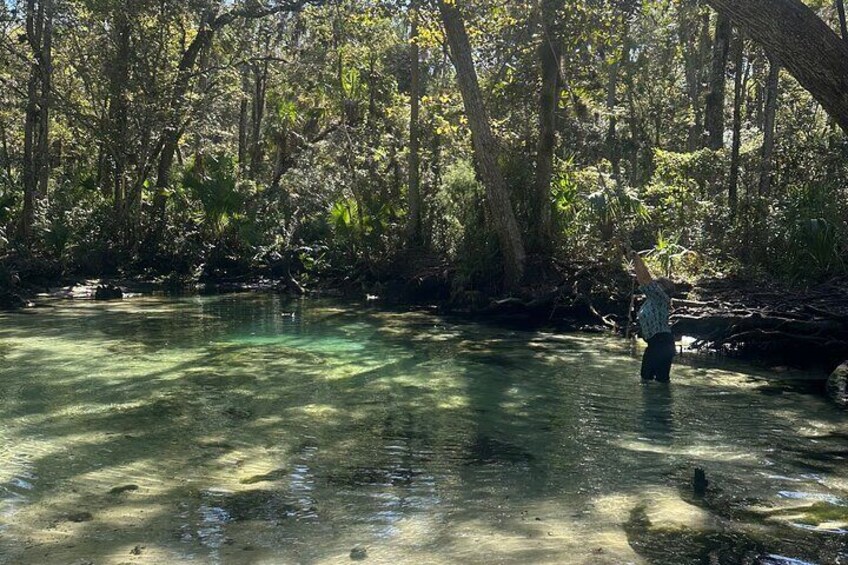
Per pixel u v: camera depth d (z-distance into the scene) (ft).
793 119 71.92
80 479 16.37
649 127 103.30
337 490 15.72
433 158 66.95
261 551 12.63
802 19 15.37
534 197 52.16
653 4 50.93
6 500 15.07
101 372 28.25
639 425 21.18
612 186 53.31
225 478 16.48
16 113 89.30
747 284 41.45
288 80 86.02
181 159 95.91
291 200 82.74
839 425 21.15
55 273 62.90
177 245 71.82
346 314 47.70
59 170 99.76
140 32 70.23
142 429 20.44
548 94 51.80
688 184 58.03
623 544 12.86
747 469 17.15
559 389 25.94
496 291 51.13
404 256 60.95
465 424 21.25
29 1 69.31
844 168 57.67
